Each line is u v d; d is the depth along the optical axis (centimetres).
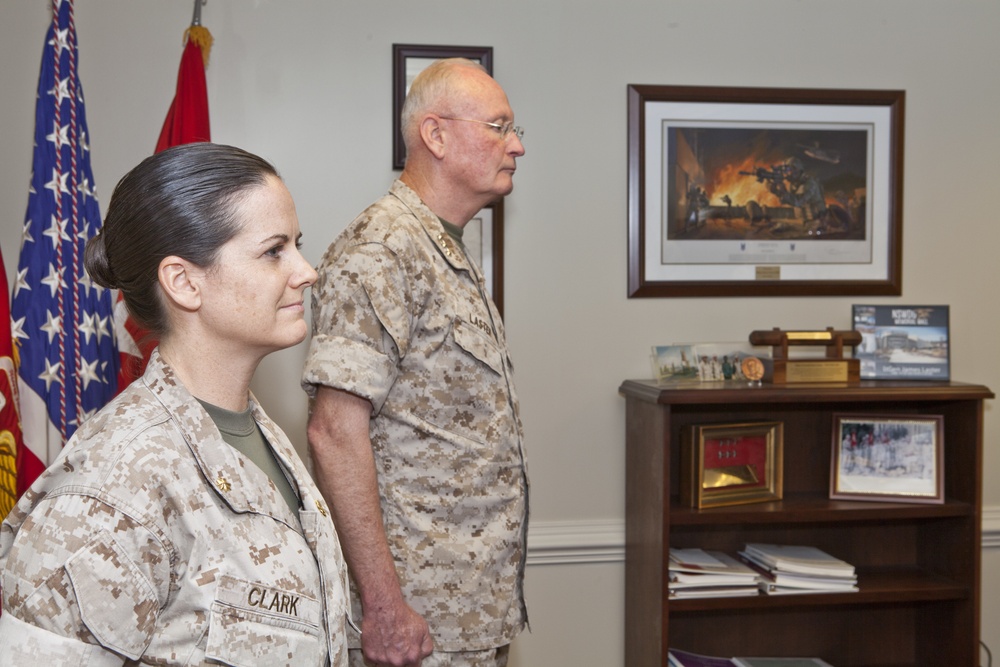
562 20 286
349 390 168
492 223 283
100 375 224
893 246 300
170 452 97
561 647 293
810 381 275
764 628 299
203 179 101
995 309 304
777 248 296
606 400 293
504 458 187
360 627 185
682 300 295
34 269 217
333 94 276
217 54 271
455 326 182
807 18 296
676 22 291
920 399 264
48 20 263
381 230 179
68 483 93
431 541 180
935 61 301
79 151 228
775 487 279
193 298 103
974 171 304
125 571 91
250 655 99
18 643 88
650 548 269
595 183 289
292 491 117
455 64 199
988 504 306
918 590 271
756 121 294
